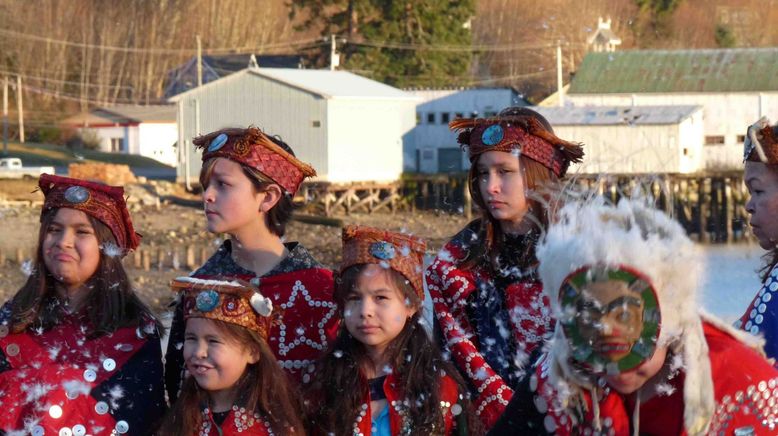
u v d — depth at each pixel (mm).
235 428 6078
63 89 85250
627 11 85375
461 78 72875
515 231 6809
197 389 6191
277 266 6762
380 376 6219
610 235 4352
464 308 6824
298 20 97938
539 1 84312
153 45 90562
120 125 79875
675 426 4539
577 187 5352
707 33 89375
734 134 62750
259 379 6133
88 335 6473
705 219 55094
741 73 63094
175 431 6137
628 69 64500
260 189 6688
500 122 6809
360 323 6160
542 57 82438
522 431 4805
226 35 94000
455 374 6270
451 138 65188
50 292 6547
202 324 6078
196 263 40906
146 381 6461
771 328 5723
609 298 4309
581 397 4613
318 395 6254
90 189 6559
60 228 6477
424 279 6949
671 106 58312
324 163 57688
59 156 72812
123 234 6684
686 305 4383
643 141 55250
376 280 6164
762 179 6066
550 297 4520
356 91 58750
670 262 4352
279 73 59719
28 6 85875
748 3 93562
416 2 71375
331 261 43969
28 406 6324
